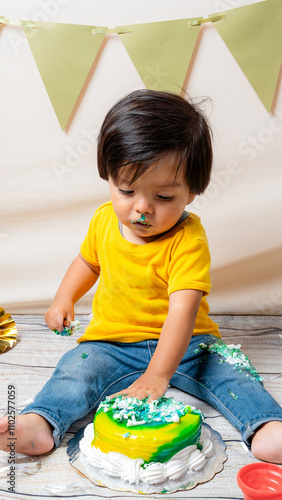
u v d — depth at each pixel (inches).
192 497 36.0
